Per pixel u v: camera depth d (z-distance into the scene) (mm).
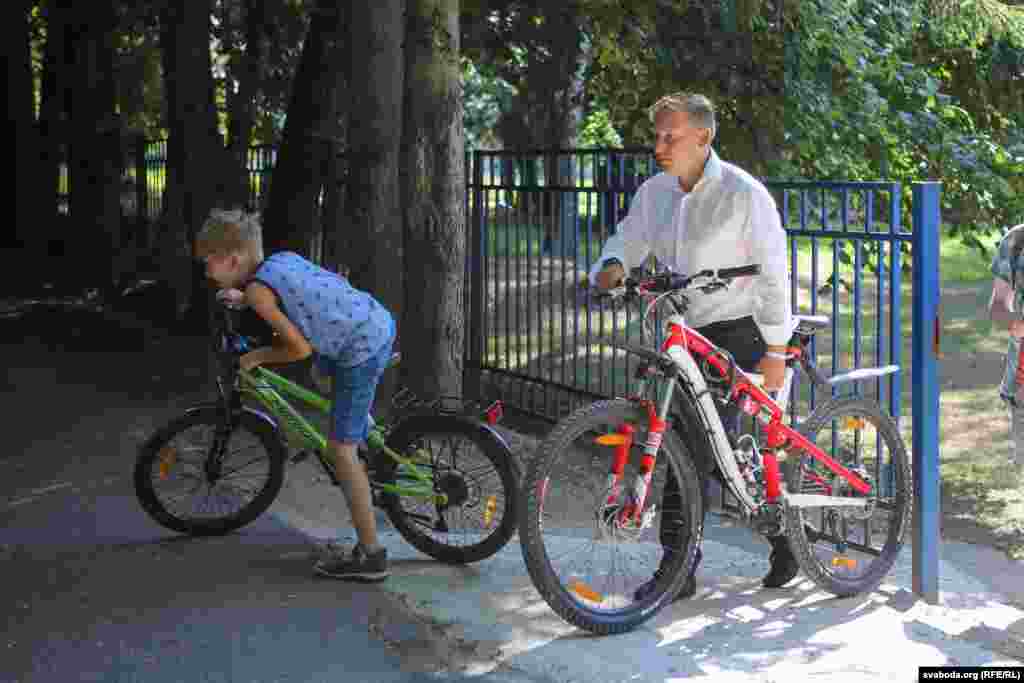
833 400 5004
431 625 4512
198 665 4133
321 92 11375
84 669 4094
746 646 4371
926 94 9430
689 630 4527
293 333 4770
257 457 5664
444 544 5219
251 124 13805
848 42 8938
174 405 8672
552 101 11047
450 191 7133
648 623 4598
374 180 7781
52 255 18031
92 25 15688
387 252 7809
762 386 4750
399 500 5281
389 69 7719
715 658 4238
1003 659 4270
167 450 5516
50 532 5609
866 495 5102
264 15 13445
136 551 5332
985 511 6965
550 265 8133
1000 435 9016
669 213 4855
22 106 18344
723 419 4738
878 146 9328
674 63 9133
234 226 4891
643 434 4492
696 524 4602
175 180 14703
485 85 16844
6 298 14219
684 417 4676
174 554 5297
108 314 13164
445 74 7059
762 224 4652
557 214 7992
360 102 7762
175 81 11516
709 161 4699
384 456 5273
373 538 4969
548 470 4309
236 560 5223
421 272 7176
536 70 10578
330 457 4969
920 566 4988
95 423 8031
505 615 4613
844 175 9016
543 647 4309
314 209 11500
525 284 8438
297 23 13422
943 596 5098
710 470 4738
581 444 4625
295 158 11484
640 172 7223
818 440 5090
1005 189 9492
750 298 4770
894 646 4375
